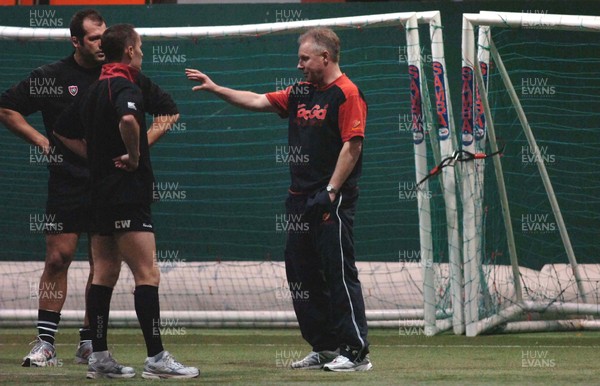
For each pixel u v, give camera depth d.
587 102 37.12
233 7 38.25
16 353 23.41
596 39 37.03
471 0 37.88
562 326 27.34
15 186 37.78
